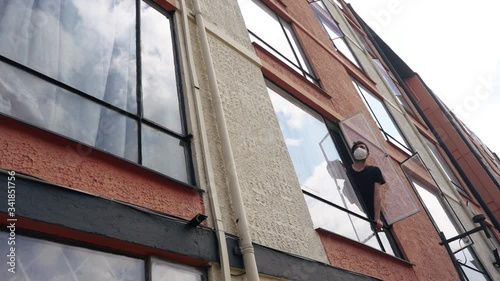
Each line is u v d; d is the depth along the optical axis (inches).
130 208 94.7
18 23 105.3
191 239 104.0
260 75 203.0
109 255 88.0
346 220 186.9
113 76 123.0
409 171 313.7
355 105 310.2
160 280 93.4
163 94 136.2
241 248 114.7
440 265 238.2
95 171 95.1
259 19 269.9
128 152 111.0
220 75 169.8
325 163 211.3
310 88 256.7
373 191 210.1
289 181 162.2
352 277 153.1
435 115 577.3
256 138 161.5
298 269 130.0
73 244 83.1
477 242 325.1
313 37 337.4
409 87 618.2
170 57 150.9
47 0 117.8
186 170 123.6
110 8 139.8
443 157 477.1
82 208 85.0
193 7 181.8
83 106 107.7
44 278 75.6
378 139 250.7
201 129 134.0
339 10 527.5
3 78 93.0
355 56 445.4
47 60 106.6
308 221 155.5
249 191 137.6
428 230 263.1
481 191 506.9
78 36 120.7
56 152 89.9
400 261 198.7
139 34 144.3
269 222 135.5
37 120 94.4
